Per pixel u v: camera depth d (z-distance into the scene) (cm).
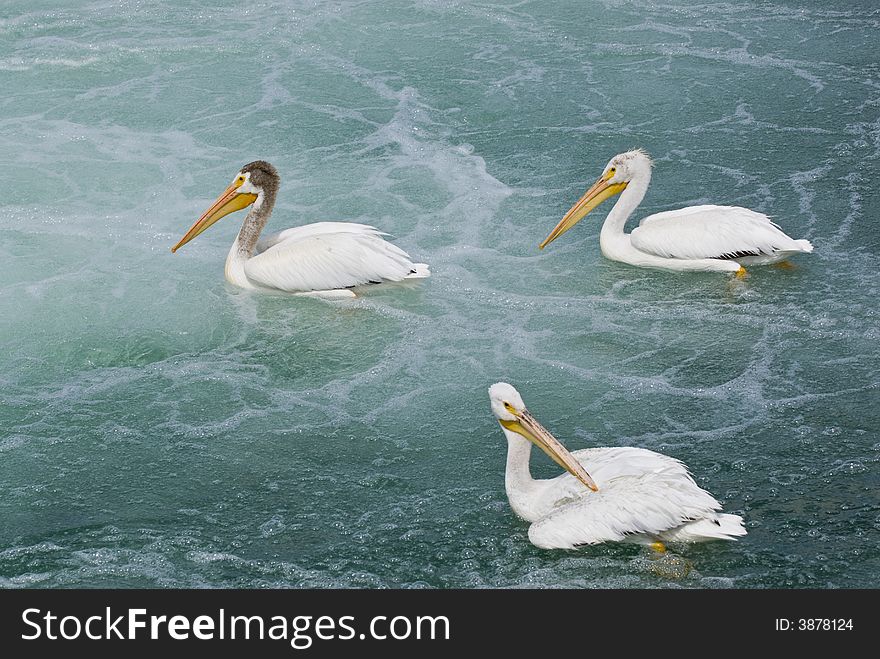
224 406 1012
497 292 1177
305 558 833
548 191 1374
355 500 892
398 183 1395
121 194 1371
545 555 823
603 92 1614
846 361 1050
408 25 1833
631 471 805
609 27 1822
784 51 1730
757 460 923
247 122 1545
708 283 1177
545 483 841
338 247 1141
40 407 1009
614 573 805
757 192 1351
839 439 945
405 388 1037
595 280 1198
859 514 857
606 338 1102
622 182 1200
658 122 1530
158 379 1052
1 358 1080
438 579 811
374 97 1609
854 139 1467
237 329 1127
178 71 1688
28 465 935
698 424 973
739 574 802
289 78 1666
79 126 1531
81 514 880
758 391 1014
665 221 1191
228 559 834
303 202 1355
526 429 815
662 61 1703
